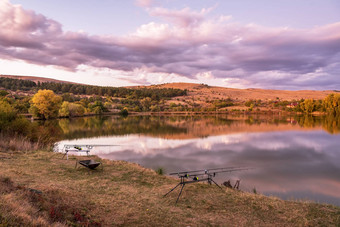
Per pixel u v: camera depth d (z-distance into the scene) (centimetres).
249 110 15712
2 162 1534
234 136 4778
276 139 4388
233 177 2038
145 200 1061
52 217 680
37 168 1491
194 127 6562
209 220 895
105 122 7981
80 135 4653
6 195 697
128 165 1836
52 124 6725
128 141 4016
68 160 1858
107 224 763
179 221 865
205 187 1347
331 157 2944
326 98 12744
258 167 2419
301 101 15750
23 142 2406
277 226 866
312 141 4159
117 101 18600
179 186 1330
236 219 917
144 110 16200
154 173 1639
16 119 2812
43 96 7856
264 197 1225
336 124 7225
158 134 5012
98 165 1605
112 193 1114
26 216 600
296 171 2288
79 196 982
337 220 928
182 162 2552
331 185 1886
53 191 944
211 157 2847
